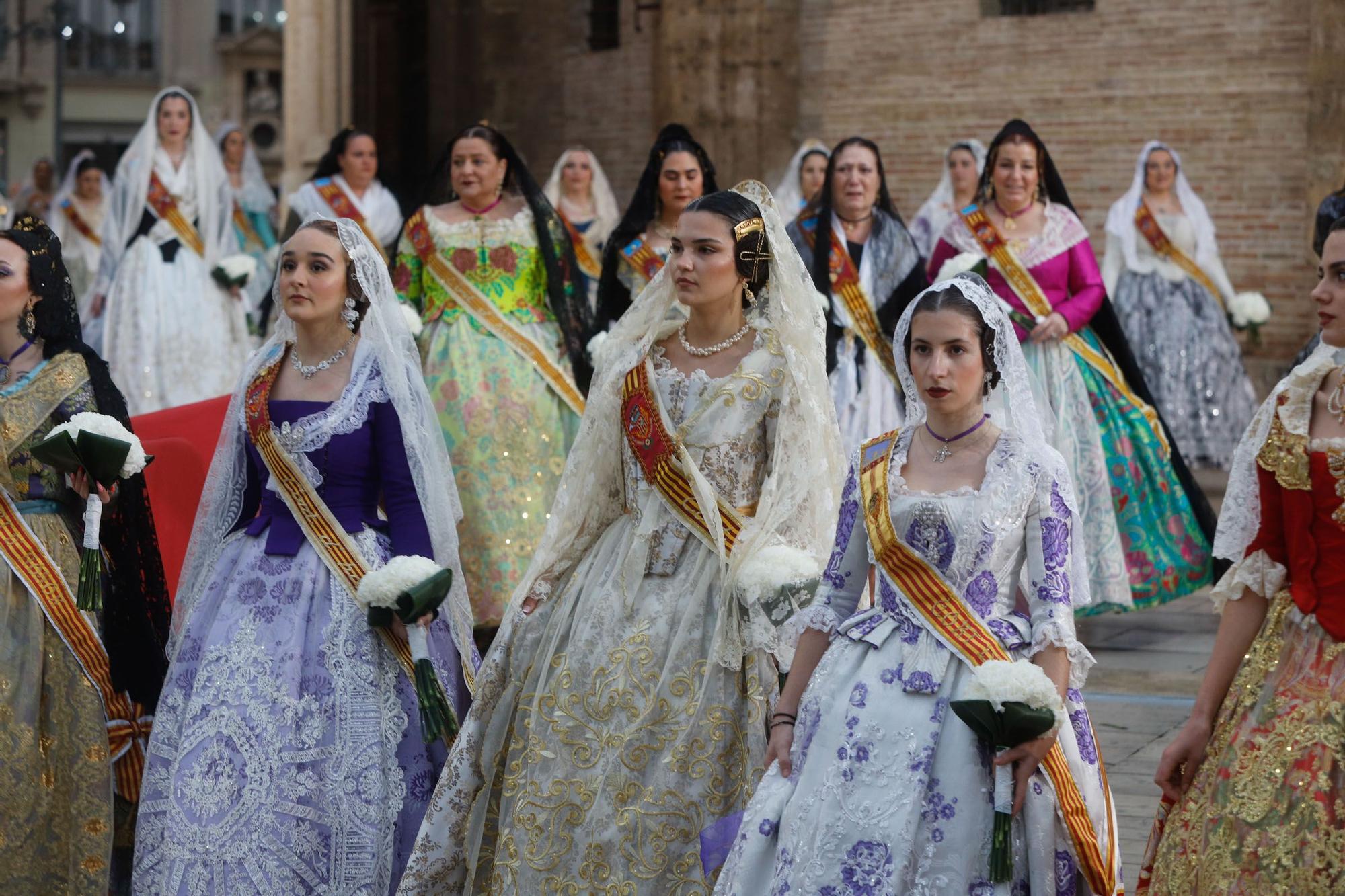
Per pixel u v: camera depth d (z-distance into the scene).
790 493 4.19
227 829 4.20
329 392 4.64
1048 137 15.18
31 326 4.70
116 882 4.73
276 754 4.27
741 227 4.26
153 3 42.56
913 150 15.89
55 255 4.74
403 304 7.21
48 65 37.84
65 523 4.64
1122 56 14.77
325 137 20.20
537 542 7.17
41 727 4.48
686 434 4.27
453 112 20.64
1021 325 8.14
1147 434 8.23
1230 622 3.60
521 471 7.17
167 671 4.60
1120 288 13.36
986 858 3.47
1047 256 8.20
